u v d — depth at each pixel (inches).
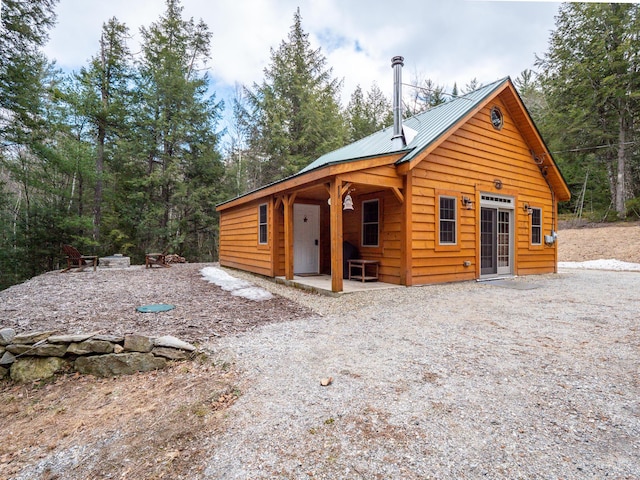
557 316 178.7
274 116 731.4
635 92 584.1
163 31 690.8
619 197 639.8
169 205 671.8
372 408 87.5
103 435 87.3
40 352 131.9
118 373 127.3
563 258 550.3
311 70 791.1
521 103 339.6
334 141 777.6
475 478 61.6
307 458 69.4
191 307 203.8
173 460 72.8
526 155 368.2
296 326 165.9
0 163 503.8
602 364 112.7
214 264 538.6
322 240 367.9
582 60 663.1
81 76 586.2
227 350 132.0
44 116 515.8
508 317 178.4
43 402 113.3
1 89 440.5
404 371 110.1
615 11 620.7
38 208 538.9
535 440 72.6
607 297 229.3
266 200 344.2
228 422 85.1
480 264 322.7
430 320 174.4
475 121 320.2
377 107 1119.6
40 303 207.8
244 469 67.2
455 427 78.1
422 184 281.3
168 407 97.4
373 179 255.8
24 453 84.0
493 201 335.6
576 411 84.0
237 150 864.9
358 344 138.0
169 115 667.4
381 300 225.9
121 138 626.2
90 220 559.2
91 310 190.5
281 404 91.5
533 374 106.0
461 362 116.6
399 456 68.6
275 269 325.7
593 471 62.6
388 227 292.5
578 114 654.5
